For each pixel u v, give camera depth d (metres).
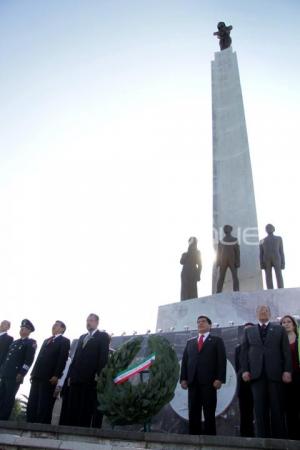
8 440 5.74
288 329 6.80
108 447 5.33
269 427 6.01
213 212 15.16
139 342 6.83
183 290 12.76
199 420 6.58
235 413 8.05
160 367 6.38
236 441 5.11
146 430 6.64
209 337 7.05
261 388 6.05
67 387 7.44
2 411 7.60
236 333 9.12
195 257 13.11
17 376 7.82
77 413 6.93
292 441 4.87
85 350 7.22
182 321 11.43
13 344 8.16
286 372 5.98
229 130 16.45
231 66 17.72
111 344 10.57
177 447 5.32
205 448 5.21
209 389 6.61
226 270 13.33
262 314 6.62
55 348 7.57
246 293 10.93
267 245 12.50
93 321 7.57
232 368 8.62
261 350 6.22
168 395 6.29
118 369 6.53
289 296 10.46
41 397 7.26
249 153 15.64
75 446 5.42
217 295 11.21
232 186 15.31
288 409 6.34
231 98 17.08
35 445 5.56
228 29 19.22
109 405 6.23
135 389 6.19
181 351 9.62
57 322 7.95
